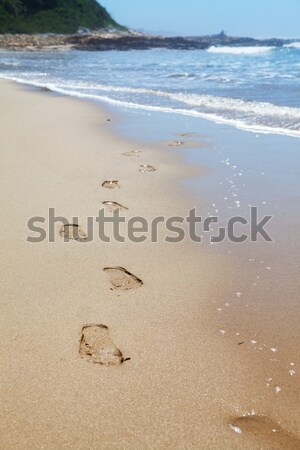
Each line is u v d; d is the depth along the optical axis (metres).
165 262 3.83
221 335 2.92
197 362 2.69
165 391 2.48
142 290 3.42
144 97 12.91
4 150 7.08
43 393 2.45
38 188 5.42
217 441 2.19
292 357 2.72
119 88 15.07
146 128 8.83
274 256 3.89
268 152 6.86
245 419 2.31
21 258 3.81
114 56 42.62
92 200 5.10
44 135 8.17
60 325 2.99
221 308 3.20
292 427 2.26
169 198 5.23
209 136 8.02
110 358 2.71
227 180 5.75
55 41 62.97
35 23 74.00
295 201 5.01
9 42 58.78
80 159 6.66
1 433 2.22
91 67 26.77
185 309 3.19
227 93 12.87
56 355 2.72
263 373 2.60
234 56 38.53
